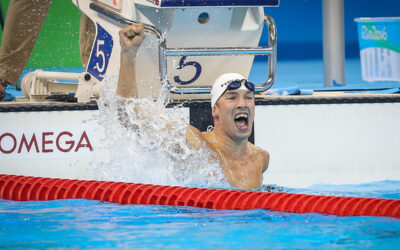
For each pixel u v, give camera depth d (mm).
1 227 11250
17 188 14305
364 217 11836
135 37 14117
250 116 14336
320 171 16578
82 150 15781
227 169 14492
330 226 11172
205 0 15016
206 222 11531
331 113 16531
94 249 9852
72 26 42781
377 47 31188
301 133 16453
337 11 32000
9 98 17891
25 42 17453
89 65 16594
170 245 10023
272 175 16375
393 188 15547
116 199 13516
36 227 11234
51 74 17453
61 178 15812
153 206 13031
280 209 12500
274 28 16031
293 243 10102
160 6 14898
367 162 16766
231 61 16406
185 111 15789
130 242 10211
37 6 17281
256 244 10055
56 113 15711
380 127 16750
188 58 16047
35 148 15727
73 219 11852
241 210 12602
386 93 18516
